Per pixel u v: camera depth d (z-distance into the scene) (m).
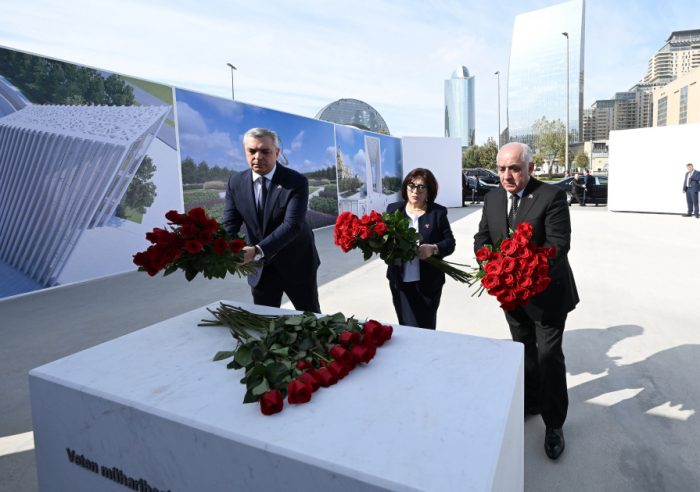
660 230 10.37
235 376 1.38
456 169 18.53
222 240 1.61
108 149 6.61
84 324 4.48
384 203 16.36
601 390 2.90
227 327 1.85
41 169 5.82
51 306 5.17
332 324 1.52
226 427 1.07
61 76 6.05
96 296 5.59
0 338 4.10
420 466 0.90
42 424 1.46
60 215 6.11
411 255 2.21
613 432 2.43
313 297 2.79
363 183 14.79
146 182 7.21
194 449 1.12
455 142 18.38
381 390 1.24
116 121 6.72
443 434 1.02
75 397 1.35
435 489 0.83
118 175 6.79
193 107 8.04
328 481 0.92
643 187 14.49
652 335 3.85
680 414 2.57
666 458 2.19
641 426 2.47
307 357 1.34
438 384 1.27
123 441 1.27
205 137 8.30
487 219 2.44
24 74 5.68
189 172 7.98
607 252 7.76
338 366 1.29
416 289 2.60
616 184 14.96
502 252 1.66
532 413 2.63
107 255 6.72
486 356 1.46
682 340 3.71
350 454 0.95
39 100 5.83
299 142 11.33
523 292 1.57
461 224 12.52
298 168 11.36
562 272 2.16
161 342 1.71
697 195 12.87
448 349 1.54
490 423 1.06
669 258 7.16
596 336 3.87
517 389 1.32
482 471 0.88
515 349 1.52
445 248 2.47
